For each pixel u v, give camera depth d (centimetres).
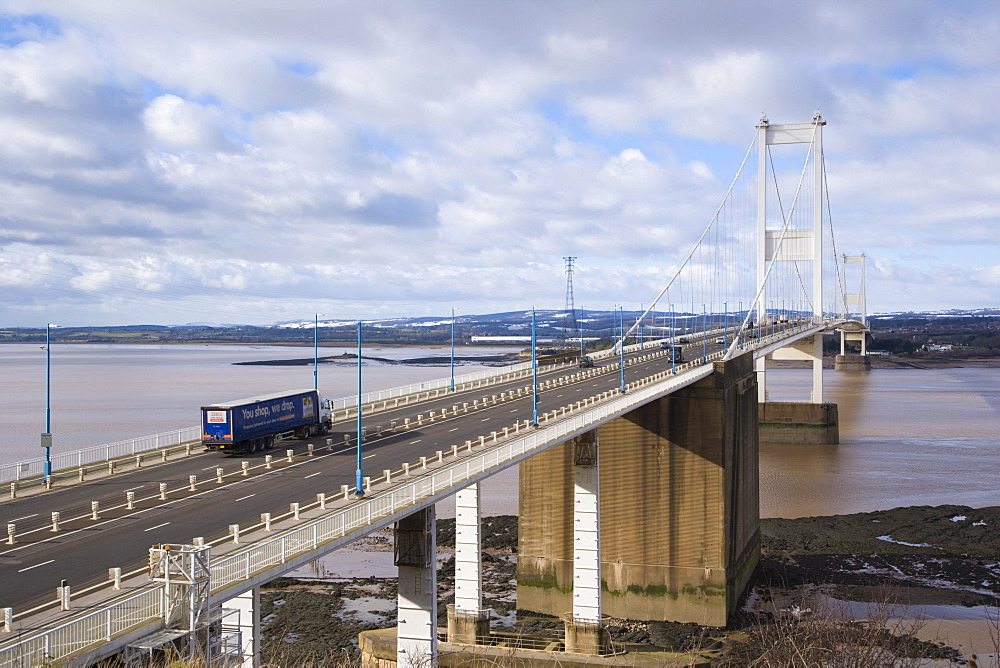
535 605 7638
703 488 7419
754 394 8881
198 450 6078
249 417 5884
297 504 3856
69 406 19725
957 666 5569
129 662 2495
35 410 18825
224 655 2892
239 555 2902
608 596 7569
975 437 15488
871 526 9225
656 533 7481
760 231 16850
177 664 2431
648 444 7575
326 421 6806
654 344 14912
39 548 3503
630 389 8250
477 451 5506
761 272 16875
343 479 4806
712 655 6228
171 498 4438
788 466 12756
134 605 2559
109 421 16525
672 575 7412
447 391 9375
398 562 4441
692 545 7394
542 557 7650
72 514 4112
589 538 6244
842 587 7638
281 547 3100
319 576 7831
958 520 9338
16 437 14225
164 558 2719
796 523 9400
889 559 8356
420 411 7806
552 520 7631
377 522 3625
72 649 2336
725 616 7225
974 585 7575
